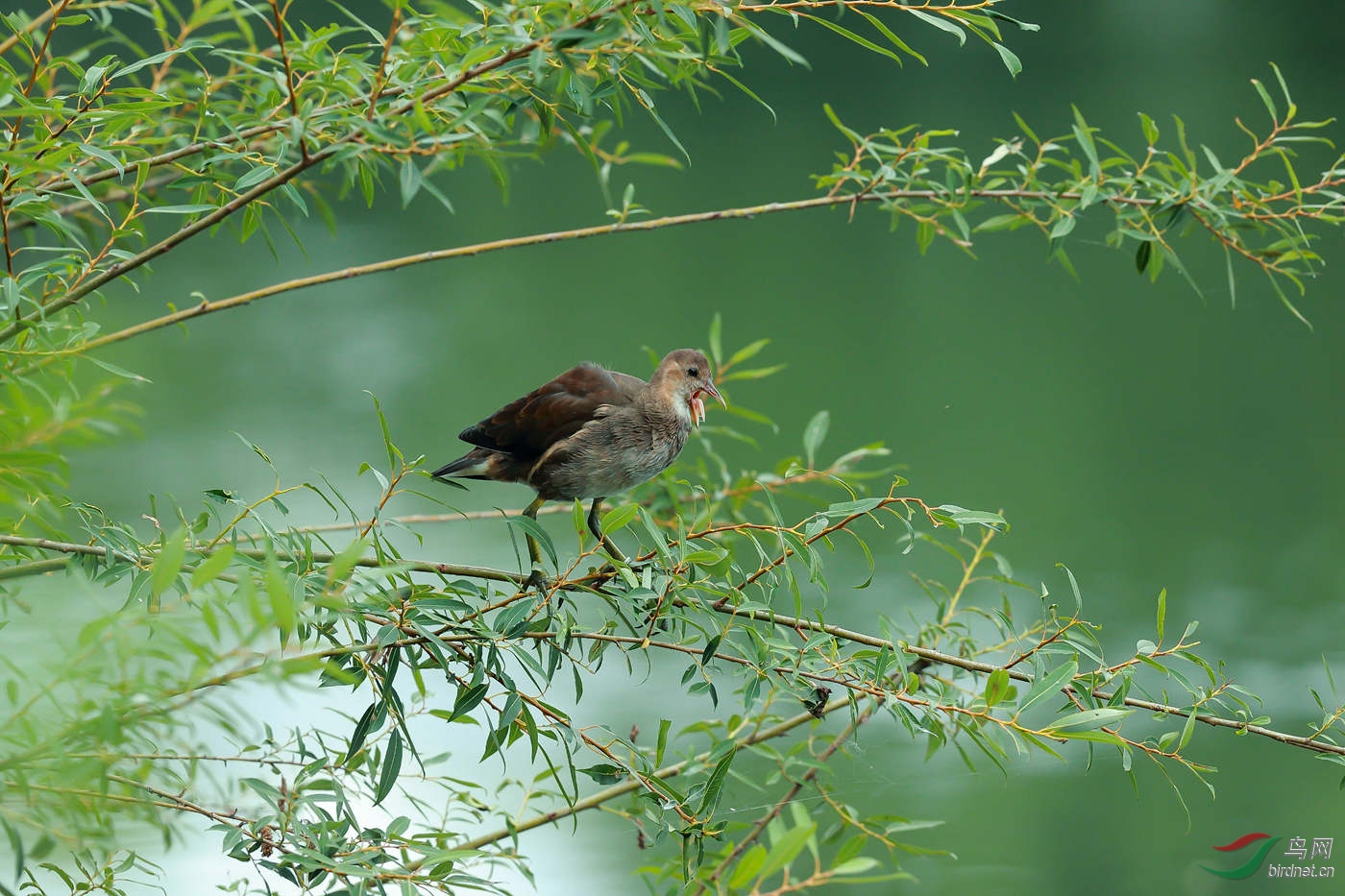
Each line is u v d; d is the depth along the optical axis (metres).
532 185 33.28
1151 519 17.44
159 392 21.62
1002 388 22.36
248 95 6.97
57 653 3.77
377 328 25.42
